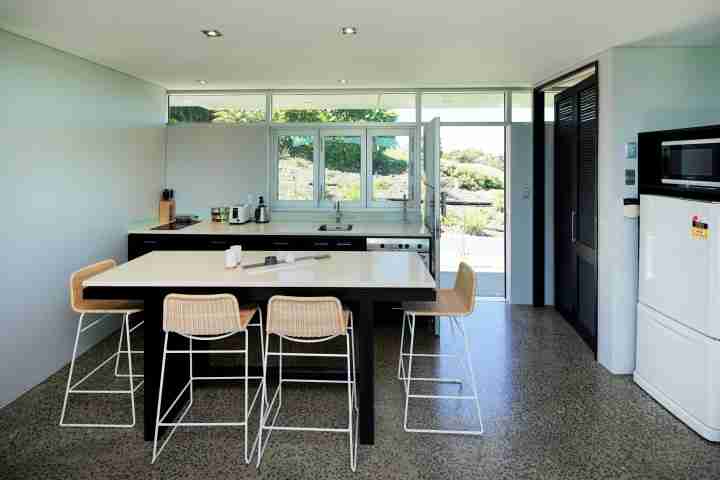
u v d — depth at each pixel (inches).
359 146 213.8
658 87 135.0
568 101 181.2
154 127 201.2
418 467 94.1
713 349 101.0
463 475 91.4
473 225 218.8
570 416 114.2
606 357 142.4
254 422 112.3
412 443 102.9
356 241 180.5
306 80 186.4
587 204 162.2
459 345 163.3
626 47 135.3
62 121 142.4
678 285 112.0
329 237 181.2
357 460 96.4
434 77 180.1
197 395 126.2
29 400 122.6
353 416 114.7
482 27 118.7
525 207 208.8
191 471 92.7
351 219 214.1
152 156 200.2
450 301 117.0
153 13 109.3
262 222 207.8
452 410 117.4
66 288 145.1
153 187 201.8
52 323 138.9
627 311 137.4
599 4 103.0
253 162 211.8
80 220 151.7
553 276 207.3
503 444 102.2
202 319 94.5
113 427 109.1
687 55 134.4
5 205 120.6
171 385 113.7
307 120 211.8
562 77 172.9
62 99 142.3
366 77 180.7
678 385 112.1
